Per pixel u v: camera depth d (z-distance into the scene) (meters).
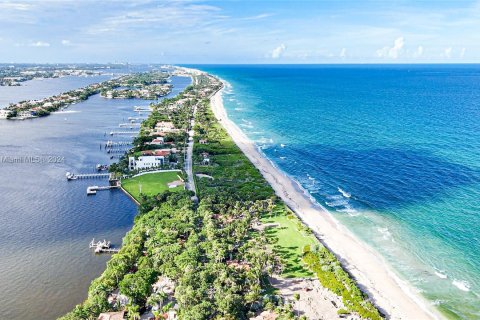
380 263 144.50
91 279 136.25
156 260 137.00
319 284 131.62
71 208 196.25
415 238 160.25
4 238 163.75
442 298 125.12
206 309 111.75
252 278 127.31
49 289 130.38
